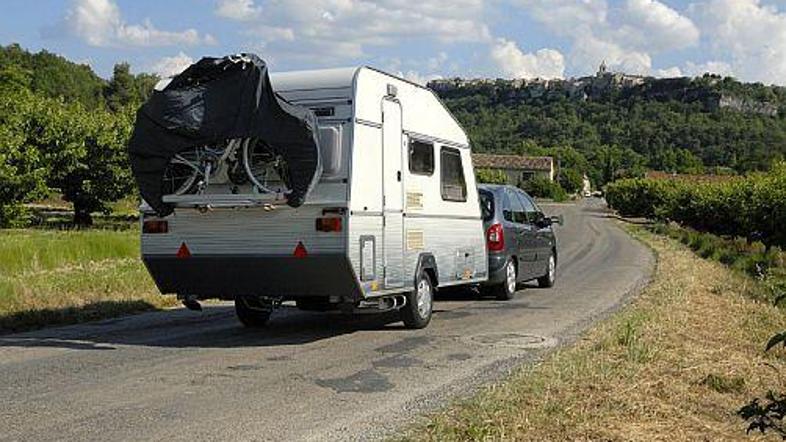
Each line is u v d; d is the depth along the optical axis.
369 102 9.68
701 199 37.56
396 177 10.21
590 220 59.41
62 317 11.44
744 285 16.17
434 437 5.81
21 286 12.59
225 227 9.55
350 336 10.27
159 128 9.44
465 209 12.32
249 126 9.16
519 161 120.88
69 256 17.89
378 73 9.95
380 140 9.87
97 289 13.62
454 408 6.65
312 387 7.43
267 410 6.61
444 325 11.22
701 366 8.30
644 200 64.25
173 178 9.70
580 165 135.50
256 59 9.29
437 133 11.45
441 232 11.47
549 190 105.50
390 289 10.06
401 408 6.70
